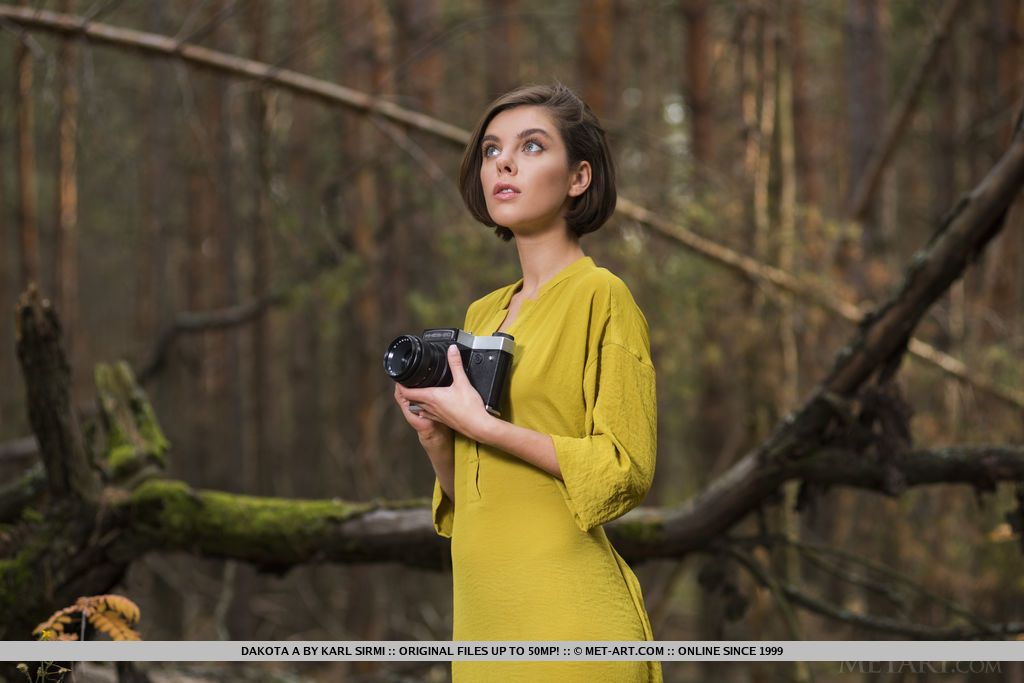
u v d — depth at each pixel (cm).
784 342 652
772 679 632
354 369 1144
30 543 343
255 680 421
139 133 1169
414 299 688
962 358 584
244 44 1042
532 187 178
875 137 815
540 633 166
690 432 1102
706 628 702
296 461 1220
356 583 945
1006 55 794
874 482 373
